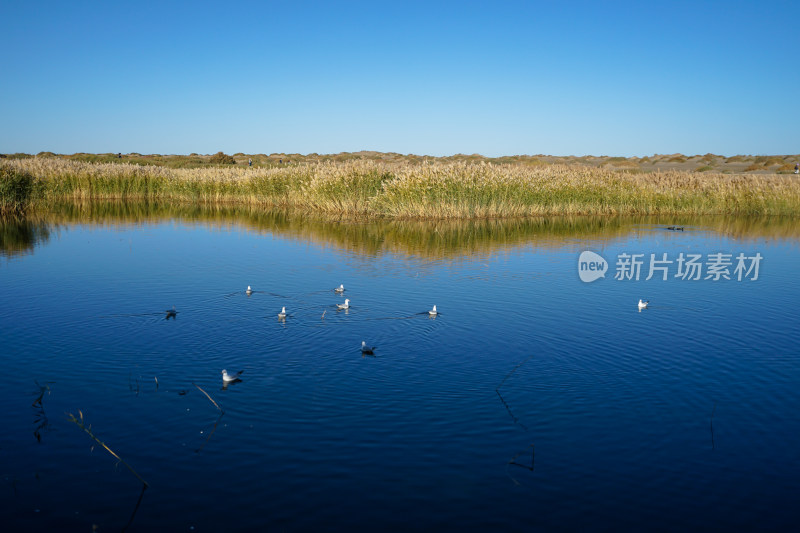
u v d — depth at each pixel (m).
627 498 5.81
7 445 6.61
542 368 9.07
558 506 5.66
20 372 8.62
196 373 8.64
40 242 21.36
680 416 7.54
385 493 5.81
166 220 29.17
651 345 10.25
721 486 6.05
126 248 19.98
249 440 6.75
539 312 12.22
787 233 26.67
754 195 36.31
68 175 42.19
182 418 7.25
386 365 9.05
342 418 7.29
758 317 12.14
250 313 11.72
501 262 17.83
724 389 8.40
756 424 7.36
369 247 20.48
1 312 11.70
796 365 9.37
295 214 32.28
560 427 7.19
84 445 6.63
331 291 13.71
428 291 13.85
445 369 8.95
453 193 30.30
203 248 20.06
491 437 6.91
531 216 31.77
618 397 8.07
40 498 5.68
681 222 30.88
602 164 79.19
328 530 5.27
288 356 9.38
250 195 40.44
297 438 6.81
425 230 25.42
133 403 7.64
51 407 7.52
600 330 11.06
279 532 5.24
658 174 41.31
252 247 20.31
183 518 5.42
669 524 5.43
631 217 33.47
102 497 5.72
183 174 46.03
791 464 6.47
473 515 5.50
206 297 13.02
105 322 11.05
